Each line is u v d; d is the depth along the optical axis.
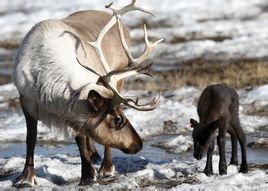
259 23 107.69
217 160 37.53
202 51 84.88
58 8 134.25
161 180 33.91
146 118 50.41
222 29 103.81
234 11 122.31
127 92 61.19
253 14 118.62
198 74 68.50
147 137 45.91
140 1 134.38
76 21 38.88
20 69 33.50
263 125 47.31
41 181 34.53
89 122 32.44
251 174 33.97
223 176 33.72
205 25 108.06
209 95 35.00
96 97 31.75
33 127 34.38
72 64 33.19
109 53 39.44
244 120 48.09
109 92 32.31
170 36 100.50
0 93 63.91
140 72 33.12
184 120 49.31
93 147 39.50
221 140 34.31
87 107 32.03
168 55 84.62
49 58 33.03
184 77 67.00
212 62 76.38
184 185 31.78
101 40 35.88
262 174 33.81
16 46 101.12
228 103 34.66
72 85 32.19
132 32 106.00
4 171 37.41
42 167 36.41
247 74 65.88
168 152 41.16
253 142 42.19
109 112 32.38
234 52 82.19
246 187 31.23
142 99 57.56
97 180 34.66
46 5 139.25
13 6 140.38
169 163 36.97
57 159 39.22
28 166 34.41
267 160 38.28
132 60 34.09
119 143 32.94
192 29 105.12
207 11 123.06
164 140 44.31
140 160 38.62
